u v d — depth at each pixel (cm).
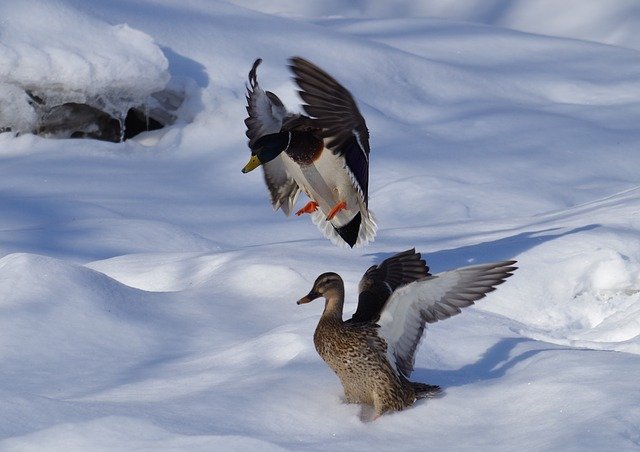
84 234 1566
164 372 843
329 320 715
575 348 840
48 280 988
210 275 1137
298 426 689
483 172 1902
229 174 1972
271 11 3434
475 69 2523
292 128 1021
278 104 1050
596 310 1044
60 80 2050
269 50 2377
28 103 2078
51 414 670
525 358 797
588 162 1967
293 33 2462
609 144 2058
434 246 1214
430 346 828
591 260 1084
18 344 893
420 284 698
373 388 704
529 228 1248
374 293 763
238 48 2345
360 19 2964
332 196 1051
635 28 3322
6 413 663
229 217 1761
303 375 770
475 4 3475
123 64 2081
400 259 793
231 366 827
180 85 2197
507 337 864
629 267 1074
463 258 1140
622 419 632
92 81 2062
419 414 705
